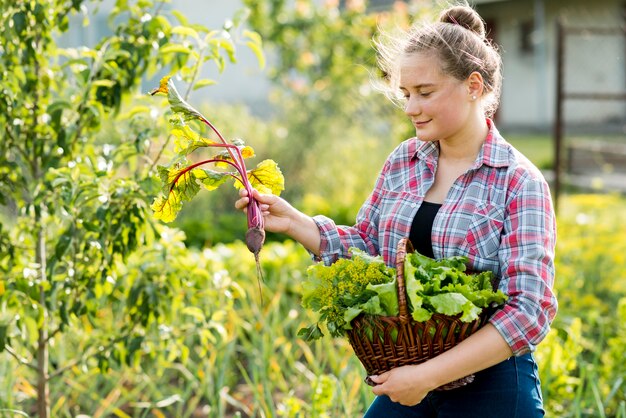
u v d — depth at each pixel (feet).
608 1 69.10
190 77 12.75
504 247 8.76
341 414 14.69
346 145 34.99
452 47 8.69
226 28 12.67
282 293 20.04
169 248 13.43
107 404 15.76
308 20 35.60
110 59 12.46
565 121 71.20
